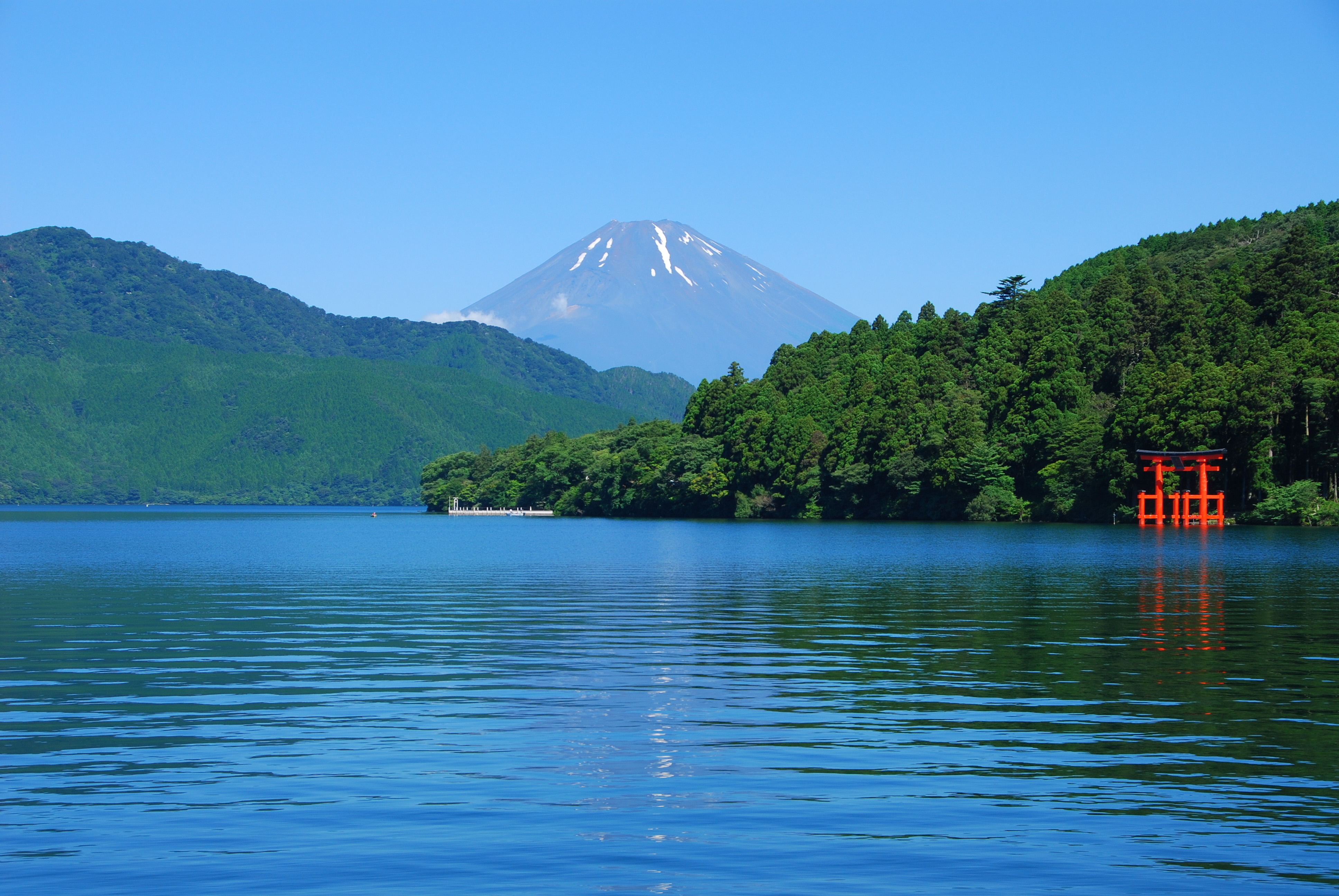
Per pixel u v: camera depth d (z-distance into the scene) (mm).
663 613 45844
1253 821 16750
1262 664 31172
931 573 68188
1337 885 14320
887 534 130875
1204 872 14742
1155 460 139250
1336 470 136375
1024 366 196000
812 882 14430
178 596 54812
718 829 16453
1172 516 146125
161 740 21906
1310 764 19953
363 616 44938
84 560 89562
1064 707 25047
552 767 19797
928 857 15281
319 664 31781
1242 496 146125
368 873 14742
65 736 22297
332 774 19344
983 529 142250
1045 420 167750
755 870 14836
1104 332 191000
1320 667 30641
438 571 74062
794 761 20219
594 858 15266
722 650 34312
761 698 26156
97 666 31500
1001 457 168875
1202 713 24266
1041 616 43594
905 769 19656
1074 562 77375
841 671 30203
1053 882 14445
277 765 19984
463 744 21562
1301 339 148500
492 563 83188
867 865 15031
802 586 59000
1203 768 19656
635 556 90625
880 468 180250
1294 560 78062
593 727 23031
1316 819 16844
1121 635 37750
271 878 14562
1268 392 136250
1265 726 23000
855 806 17531
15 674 30125
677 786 18609
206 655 33562
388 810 17328
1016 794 18141
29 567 79312
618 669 30578
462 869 14883
